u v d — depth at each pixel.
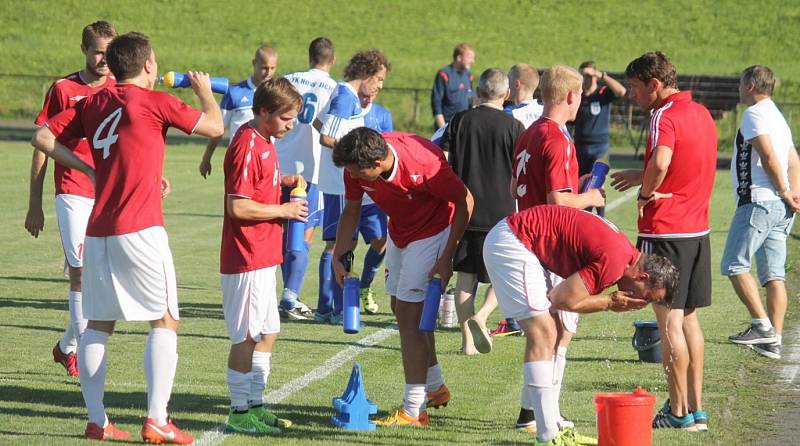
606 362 28.88
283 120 21.33
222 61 152.50
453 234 22.06
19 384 25.19
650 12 176.12
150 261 20.05
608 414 19.36
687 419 22.67
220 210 62.50
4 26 166.25
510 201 28.95
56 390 24.77
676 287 19.70
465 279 29.47
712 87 123.94
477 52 164.50
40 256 45.66
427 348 22.77
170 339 20.34
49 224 54.91
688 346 22.80
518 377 27.23
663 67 22.38
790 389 26.20
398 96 133.12
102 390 20.69
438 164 21.58
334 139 33.28
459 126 29.06
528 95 32.28
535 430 22.20
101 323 20.52
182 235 52.81
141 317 20.17
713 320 34.53
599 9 178.62
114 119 20.20
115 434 20.78
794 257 48.19
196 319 34.06
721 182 84.75
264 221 21.48
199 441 20.92
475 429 22.41
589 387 26.14
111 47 20.77
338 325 33.81
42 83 138.62
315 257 47.88
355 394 22.42
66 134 20.81
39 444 20.20
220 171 84.62
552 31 172.00
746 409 24.34
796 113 113.06
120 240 19.94
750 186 29.78
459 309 29.58
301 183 22.16
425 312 21.94
